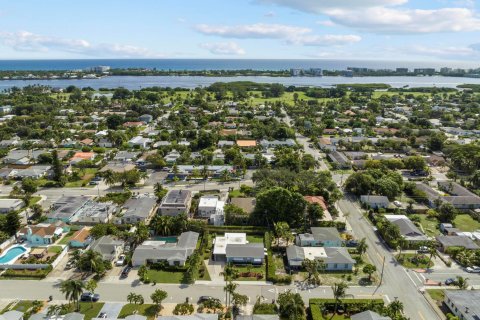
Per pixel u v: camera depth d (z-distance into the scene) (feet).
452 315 333.62
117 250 426.51
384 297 362.74
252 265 416.05
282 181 605.73
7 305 344.28
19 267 400.67
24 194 602.03
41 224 492.13
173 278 389.60
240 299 332.19
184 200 537.24
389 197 596.29
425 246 448.65
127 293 362.74
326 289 373.81
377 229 500.33
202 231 478.18
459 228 512.63
